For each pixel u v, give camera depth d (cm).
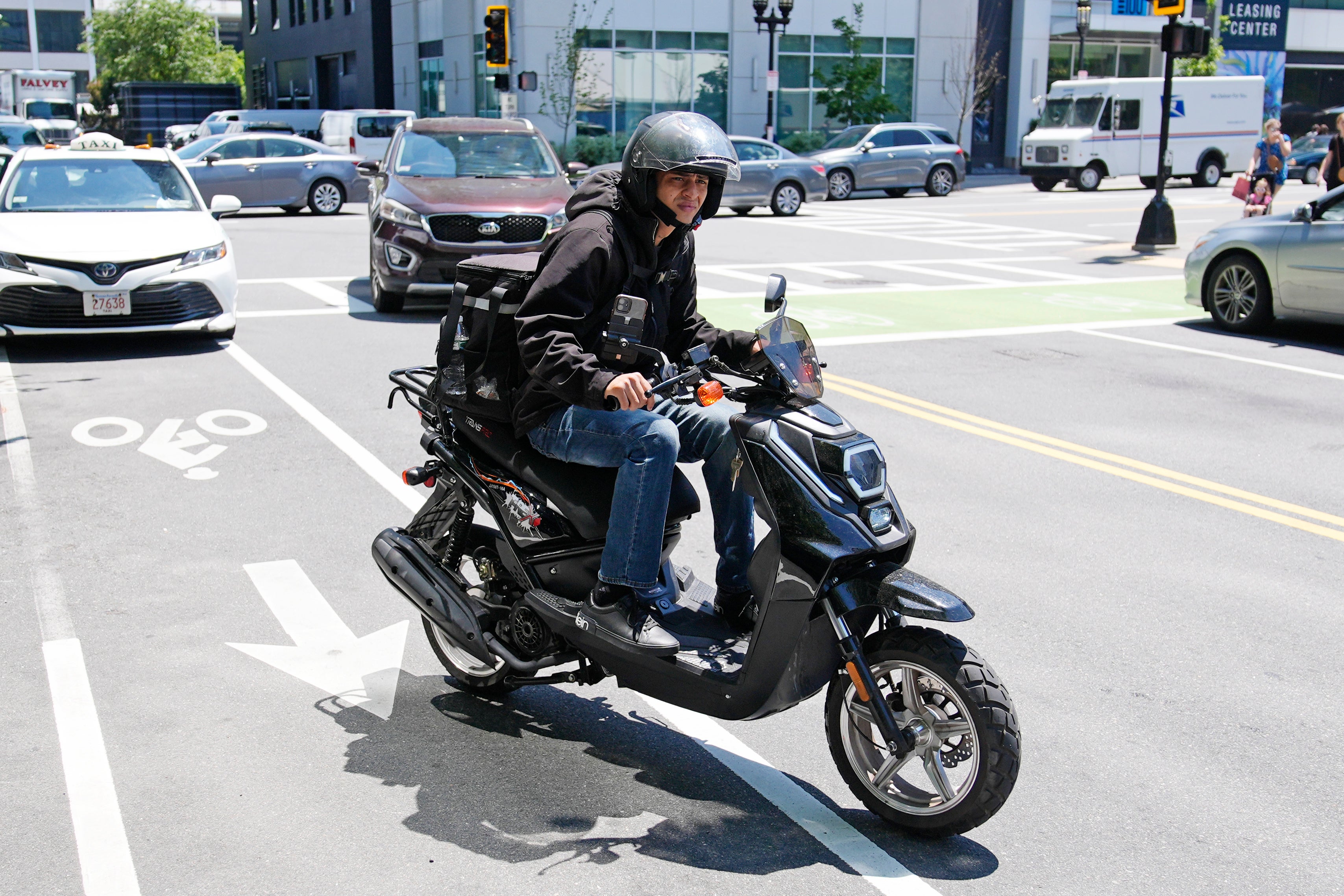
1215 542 621
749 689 352
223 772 389
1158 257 1841
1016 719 336
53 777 383
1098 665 477
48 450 753
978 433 829
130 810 365
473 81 3897
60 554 578
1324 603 543
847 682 359
